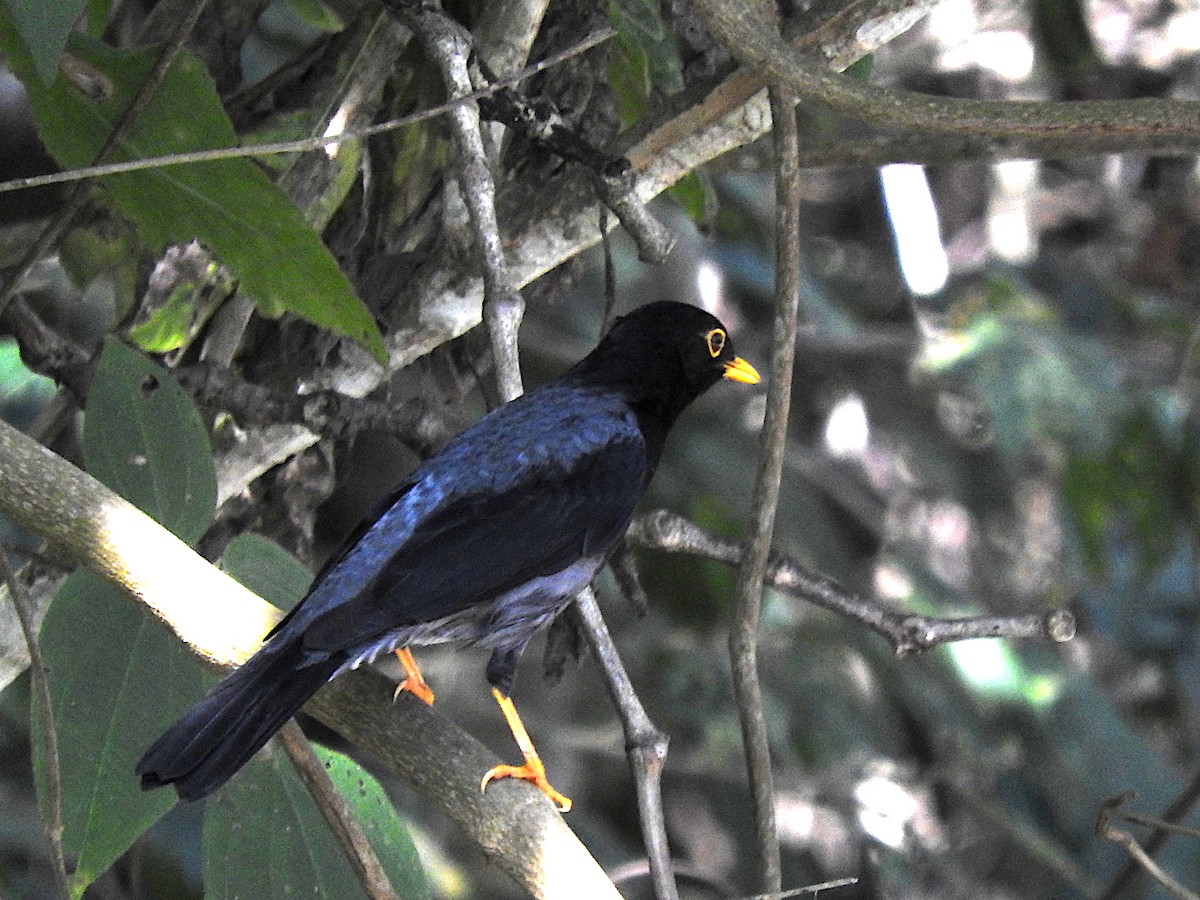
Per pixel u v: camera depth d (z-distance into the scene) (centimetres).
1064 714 1614
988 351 1592
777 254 875
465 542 875
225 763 696
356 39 1043
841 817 1611
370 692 772
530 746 906
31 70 898
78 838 796
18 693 1391
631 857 1628
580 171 1021
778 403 876
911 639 920
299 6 1208
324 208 1045
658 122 991
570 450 926
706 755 1606
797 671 1609
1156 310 1791
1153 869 921
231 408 980
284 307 964
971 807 1622
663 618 1628
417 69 1059
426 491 890
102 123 913
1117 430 1565
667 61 1062
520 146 1067
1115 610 1744
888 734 1656
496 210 1040
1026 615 918
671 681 1592
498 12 1012
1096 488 1580
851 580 1645
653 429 1005
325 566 876
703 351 1019
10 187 799
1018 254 1967
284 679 729
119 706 815
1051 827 1600
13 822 1398
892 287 1928
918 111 828
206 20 1063
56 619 819
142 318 1019
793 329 877
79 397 987
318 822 851
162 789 809
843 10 959
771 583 934
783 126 864
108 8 1138
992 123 827
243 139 1034
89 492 764
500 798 741
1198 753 1738
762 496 881
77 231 1093
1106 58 1859
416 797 1584
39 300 1331
